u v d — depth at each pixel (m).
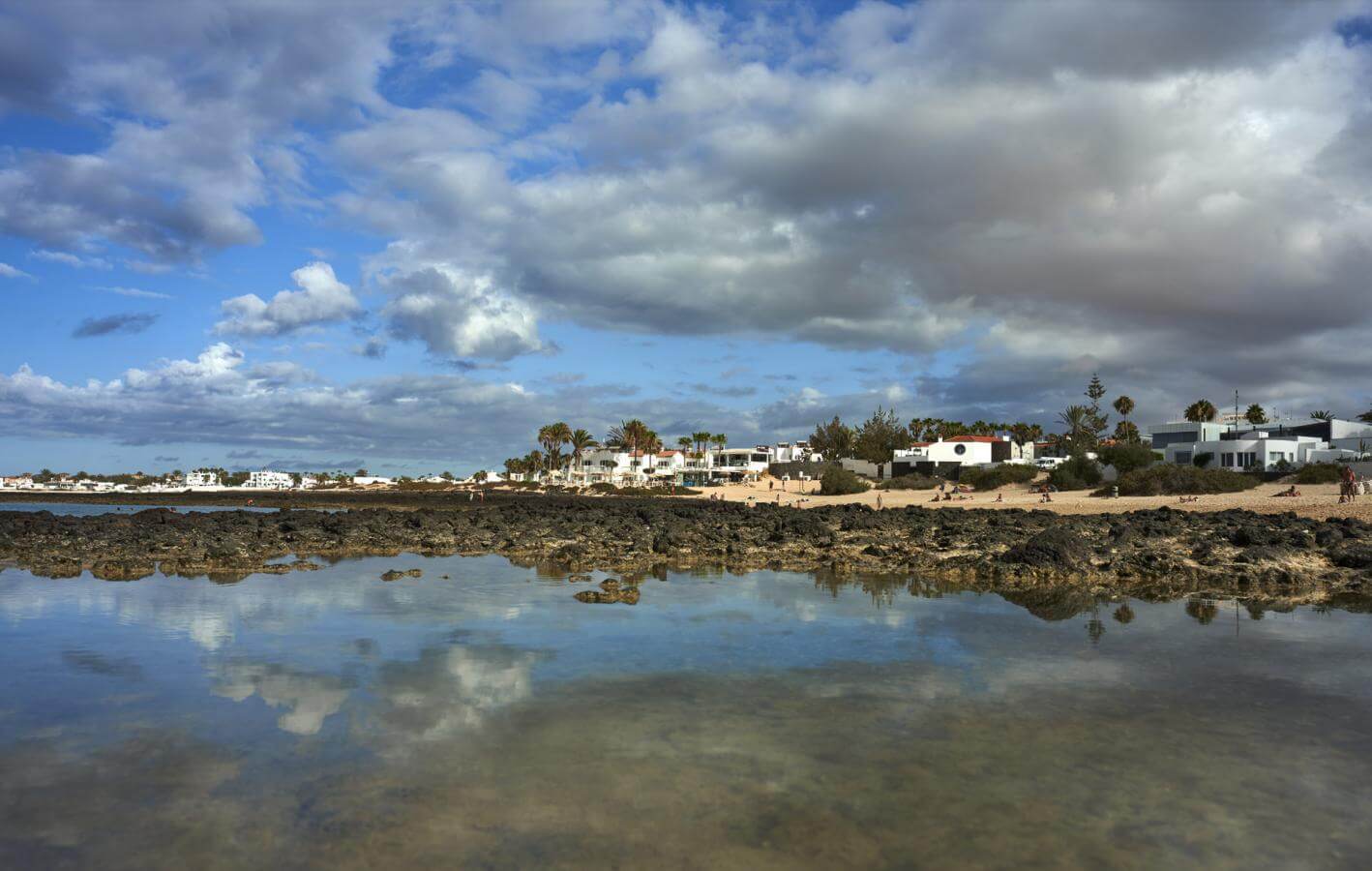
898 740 9.48
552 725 9.96
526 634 15.48
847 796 7.83
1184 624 17.03
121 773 8.30
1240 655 14.02
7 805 7.52
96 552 31.81
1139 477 66.94
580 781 8.15
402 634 15.46
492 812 7.39
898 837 6.95
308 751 9.00
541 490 161.38
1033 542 25.48
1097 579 24.08
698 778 8.25
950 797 7.82
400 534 39.56
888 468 124.31
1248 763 8.81
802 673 12.63
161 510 49.38
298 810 7.41
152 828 7.03
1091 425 126.19
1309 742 9.48
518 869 6.33
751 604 19.25
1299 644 15.03
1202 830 7.14
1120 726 10.07
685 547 32.50
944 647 14.52
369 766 8.55
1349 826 7.25
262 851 6.63
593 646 14.48
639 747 9.16
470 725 9.96
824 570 26.61
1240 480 64.75
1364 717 10.46
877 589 21.98
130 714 10.33
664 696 11.28
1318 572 24.75
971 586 22.88
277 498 143.12
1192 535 31.75
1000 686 11.93
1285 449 80.94
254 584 22.88
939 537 33.91
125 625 16.36
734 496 116.62
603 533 39.84
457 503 116.00
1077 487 79.69
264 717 10.23
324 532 39.38
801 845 6.79
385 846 6.71
